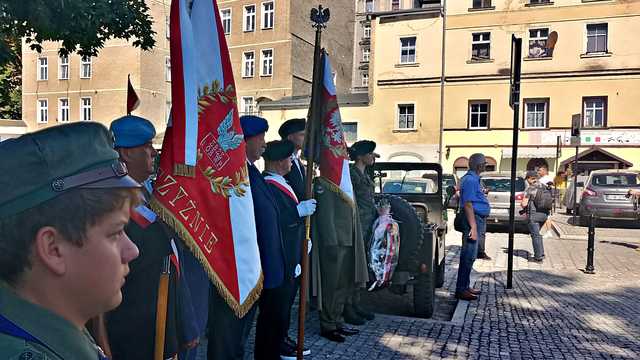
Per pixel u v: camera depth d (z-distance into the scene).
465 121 28.98
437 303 6.86
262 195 3.68
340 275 4.86
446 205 8.05
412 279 5.86
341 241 4.66
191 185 2.51
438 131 29.33
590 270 8.99
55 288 0.97
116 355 2.15
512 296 7.20
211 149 2.65
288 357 4.49
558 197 23.77
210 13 2.78
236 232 2.67
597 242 12.77
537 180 10.29
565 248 11.83
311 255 4.79
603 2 26.80
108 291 1.02
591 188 15.52
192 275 2.75
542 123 28.08
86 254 0.98
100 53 38.03
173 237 2.50
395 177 7.88
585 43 27.23
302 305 3.94
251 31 36.50
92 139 1.01
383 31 30.34
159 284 2.23
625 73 26.56
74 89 39.34
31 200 0.92
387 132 30.36
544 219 10.16
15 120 40.56
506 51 28.31
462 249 6.89
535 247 10.13
